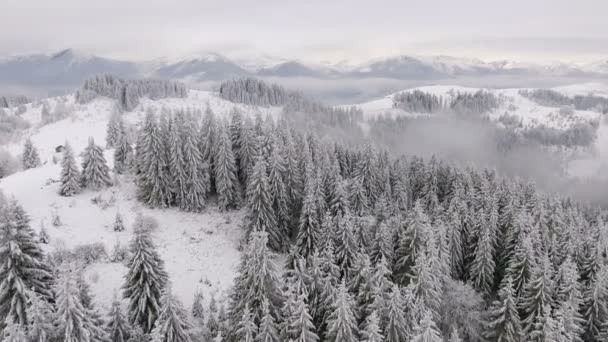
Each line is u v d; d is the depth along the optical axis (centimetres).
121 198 5759
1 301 2653
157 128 5569
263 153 6116
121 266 4297
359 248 4103
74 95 18412
